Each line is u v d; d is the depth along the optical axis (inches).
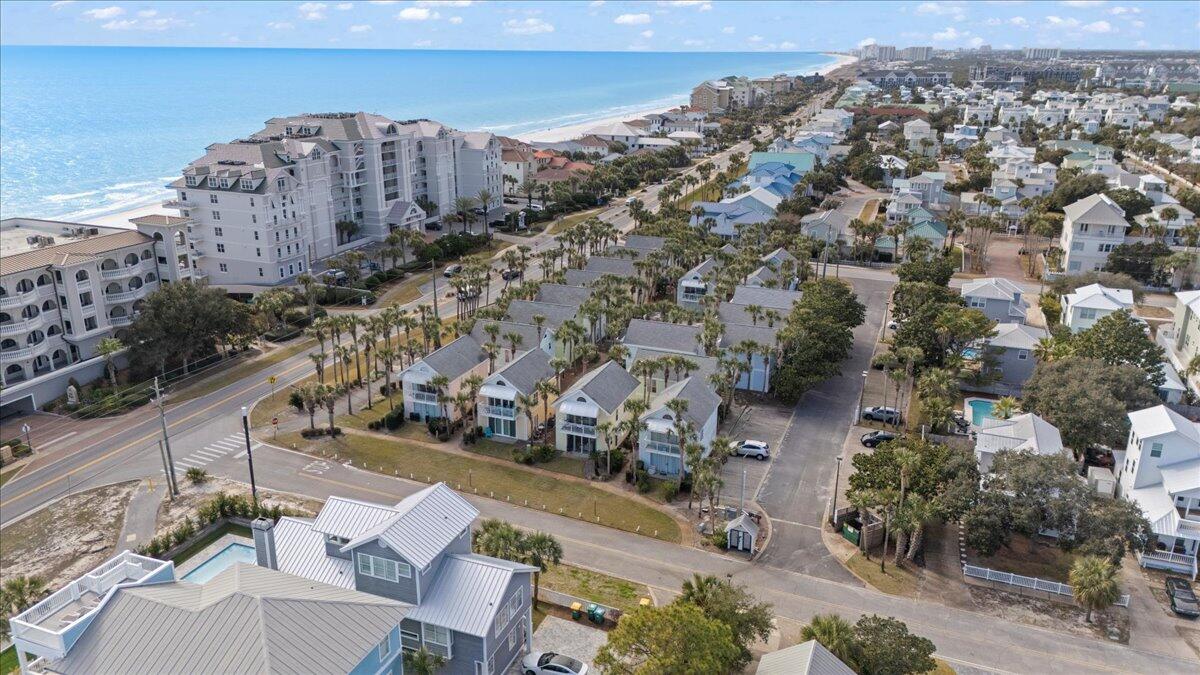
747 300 4485.7
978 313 4023.1
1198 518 2632.9
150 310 3986.2
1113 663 2176.4
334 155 6205.7
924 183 7819.9
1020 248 6742.1
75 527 2817.4
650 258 5182.1
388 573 1962.4
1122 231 5654.5
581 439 3319.4
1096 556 2342.5
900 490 2647.6
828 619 1995.6
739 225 6471.5
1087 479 2928.2
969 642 2250.2
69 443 3444.9
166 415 3703.3
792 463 3275.1
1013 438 2977.4
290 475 3169.3
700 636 1796.3
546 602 2400.3
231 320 4207.7
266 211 5305.1
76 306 4030.5
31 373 3870.6
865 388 3998.5
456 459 3302.2
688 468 3115.2
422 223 7032.5
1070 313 4370.1
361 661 1646.2
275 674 1512.1
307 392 3408.0
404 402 3661.4
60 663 1615.4
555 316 4232.3
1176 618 2368.4
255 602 1651.1
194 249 5541.3
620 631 1847.9
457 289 4990.2
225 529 2805.1
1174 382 3683.6
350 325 3941.9
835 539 2760.8
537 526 2824.8
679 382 3427.7
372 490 3056.1
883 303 5339.6
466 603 1941.4
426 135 7150.6
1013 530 2625.5
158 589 1774.1
